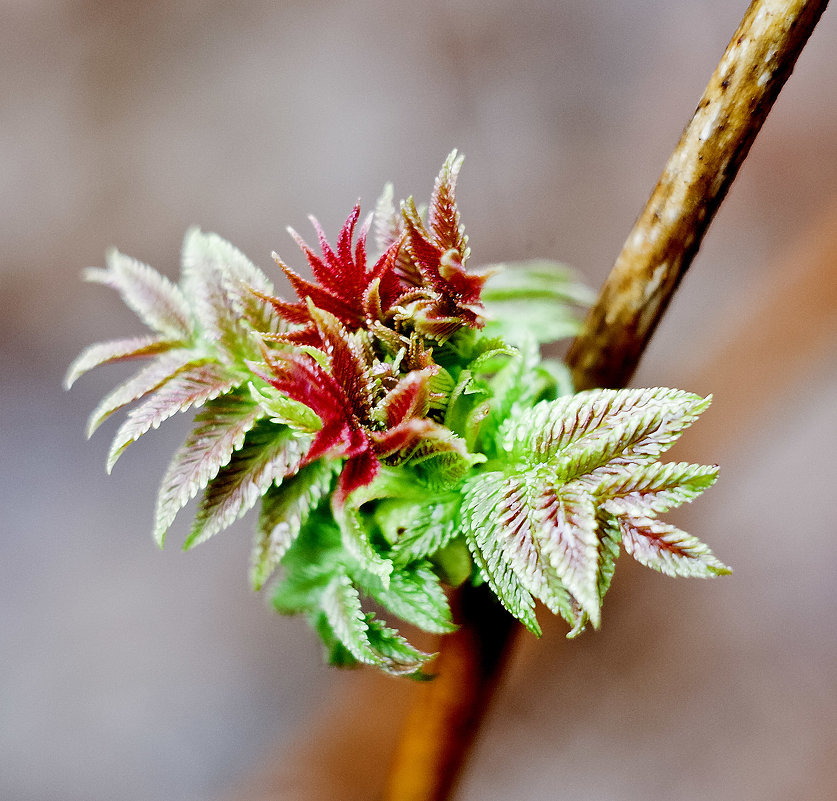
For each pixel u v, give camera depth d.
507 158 0.52
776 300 0.33
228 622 0.48
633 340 0.21
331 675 0.46
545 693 0.45
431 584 0.20
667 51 0.52
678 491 0.20
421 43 0.54
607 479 0.20
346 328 0.20
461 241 0.20
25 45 0.55
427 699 0.22
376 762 0.42
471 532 0.20
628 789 0.44
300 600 0.21
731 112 0.20
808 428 0.46
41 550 0.49
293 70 0.55
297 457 0.20
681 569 0.20
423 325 0.20
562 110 0.53
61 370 0.52
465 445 0.20
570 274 0.24
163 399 0.21
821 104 0.49
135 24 0.55
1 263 0.53
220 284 0.21
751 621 0.46
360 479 0.20
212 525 0.20
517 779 0.44
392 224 0.21
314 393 0.20
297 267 0.52
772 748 0.44
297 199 0.54
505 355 0.21
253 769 0.45
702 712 0.45
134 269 0.22
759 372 0.34
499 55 0.53
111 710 0.47
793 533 0.47
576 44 0.53
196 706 0.47
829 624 0.45
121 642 0.48
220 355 0.21
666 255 0.21
